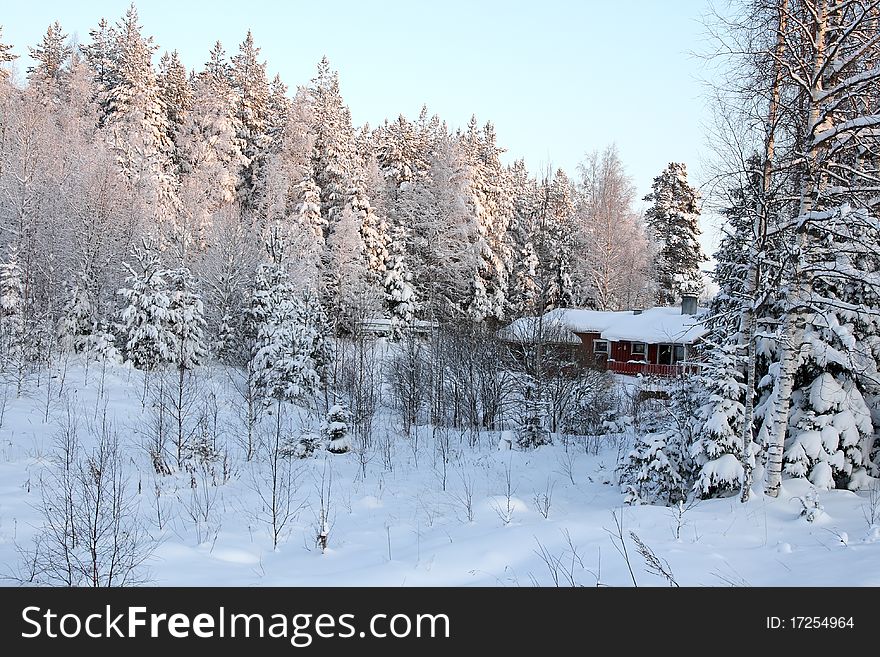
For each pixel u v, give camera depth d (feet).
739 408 39.93
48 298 108.68
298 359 99.76
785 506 36.70
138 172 142.31
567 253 174.19
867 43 34.99
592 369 102.17
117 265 121.80
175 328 104.78
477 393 102.27
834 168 41.22
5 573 31.83
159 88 176.86
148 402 89.20
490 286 160.76
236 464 69.56
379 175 183.11
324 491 57.31
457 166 164.96
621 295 182.70
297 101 183.32
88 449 68.08
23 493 49.83
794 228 40.19
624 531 33.68
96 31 187.21
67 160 124.88
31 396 84.07
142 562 33.32
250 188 181.27
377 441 83.71
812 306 38.29
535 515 43.47
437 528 42.60
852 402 41.39
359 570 31.78
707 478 39.32
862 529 31.83
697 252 169.99
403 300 150.82
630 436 76.07
